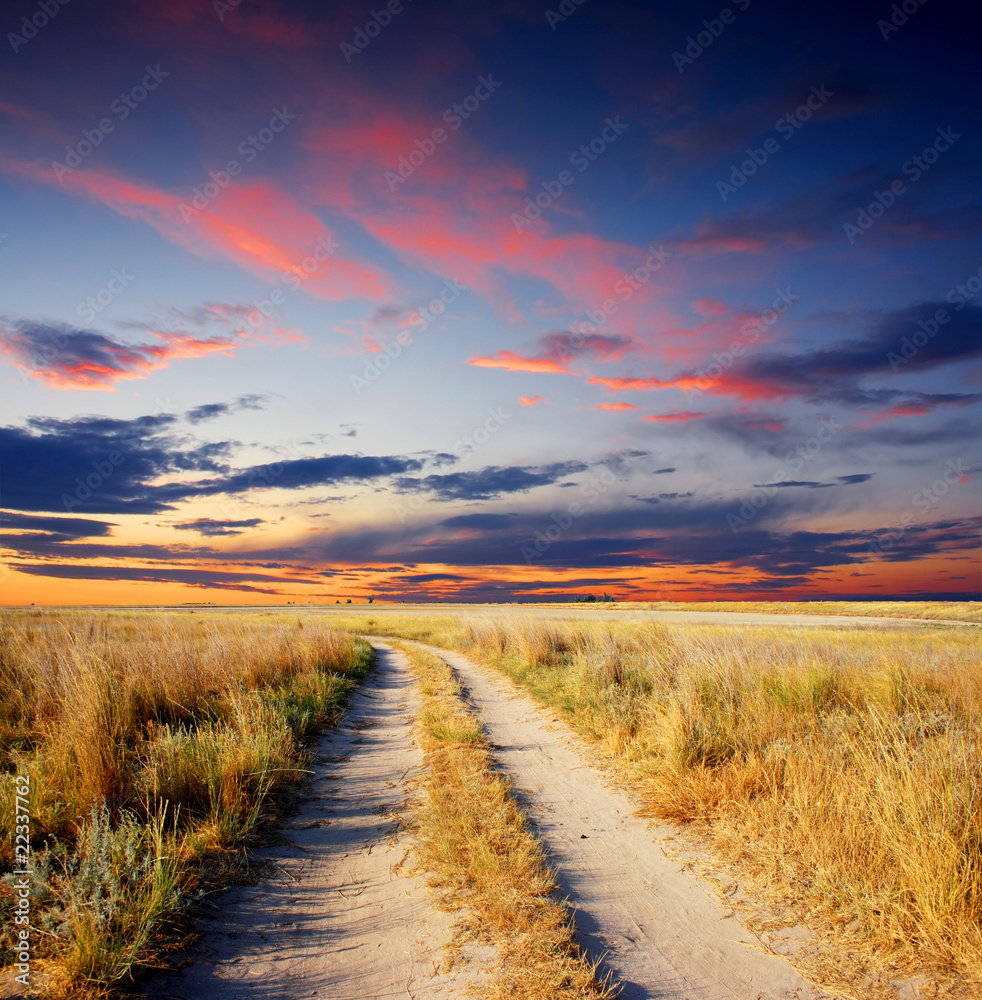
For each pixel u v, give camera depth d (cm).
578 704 1008
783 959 338
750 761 573
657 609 6606
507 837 488
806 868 429
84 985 294
